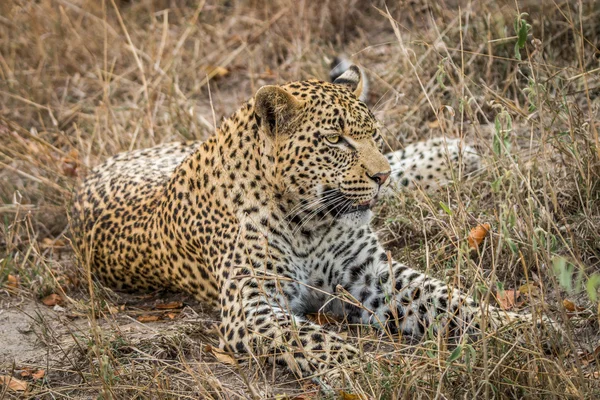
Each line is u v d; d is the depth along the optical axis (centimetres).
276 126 909
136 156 1257
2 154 1392
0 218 1302
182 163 1041
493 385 761
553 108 1084
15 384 899
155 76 1602
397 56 1485
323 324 981
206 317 1023
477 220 1027
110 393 836
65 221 1292
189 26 1723
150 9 1822
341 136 918
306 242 970
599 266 969
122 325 1016
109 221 1124
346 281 990
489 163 1038
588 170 1007
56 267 1182
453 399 768
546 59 1309
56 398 880
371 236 995
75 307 1063
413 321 928
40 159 1420
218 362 905
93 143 1441
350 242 982
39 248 1212
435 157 1222
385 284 956
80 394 883
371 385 788
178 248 1030
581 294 933
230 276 944
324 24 1680
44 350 975
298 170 920
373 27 1677
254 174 941
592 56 1299
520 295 952
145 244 1073
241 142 948
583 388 727
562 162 1065
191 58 1698
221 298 952
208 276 1011
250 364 853
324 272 990
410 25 1622
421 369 776
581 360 826
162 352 934
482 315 751
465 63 1373
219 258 966
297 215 948
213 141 987
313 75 1533
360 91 1030
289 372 873
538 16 1373
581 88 1220
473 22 1429
